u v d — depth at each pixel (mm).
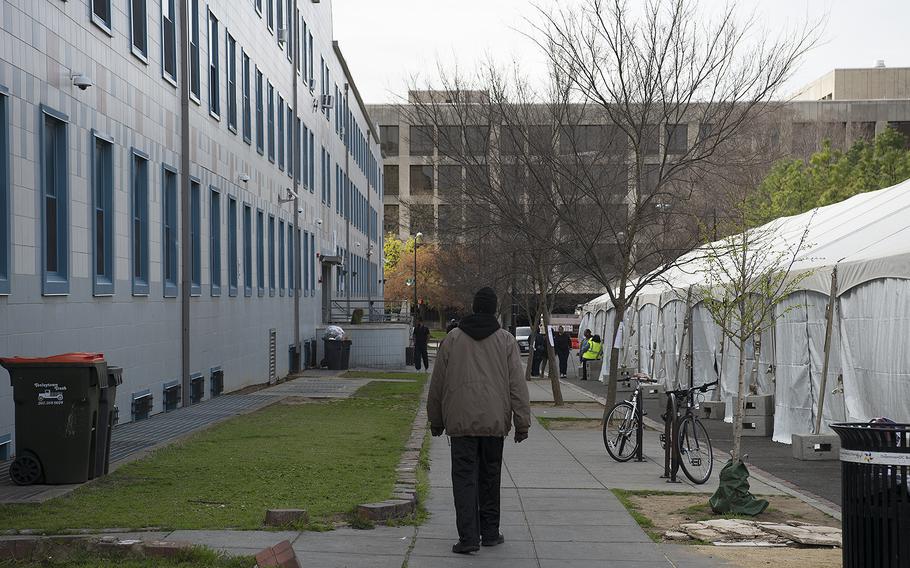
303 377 35938
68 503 9359
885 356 14125
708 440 12469
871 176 48781
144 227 19250
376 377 36062
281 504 9516
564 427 19453
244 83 29562
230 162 26891
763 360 19438
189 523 8453
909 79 98375
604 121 21750
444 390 8258
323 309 48531
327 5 49781
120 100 17625
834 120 84125
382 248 89500
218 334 25328
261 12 31688
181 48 21859
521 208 20844
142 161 19234
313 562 7383
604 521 9555
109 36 17047
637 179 18766
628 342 34312
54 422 10484
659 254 21078
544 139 20062
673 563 7812
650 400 28062
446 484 11523
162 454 13195
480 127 21375
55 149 14898
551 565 7695
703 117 18469
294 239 37469
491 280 37500
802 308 16797
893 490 6156
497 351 8242
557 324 68625
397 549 7973
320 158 46219
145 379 19109
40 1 13992
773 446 17094
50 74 14359
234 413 20234
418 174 98500
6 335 12773
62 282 14688
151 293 19500
